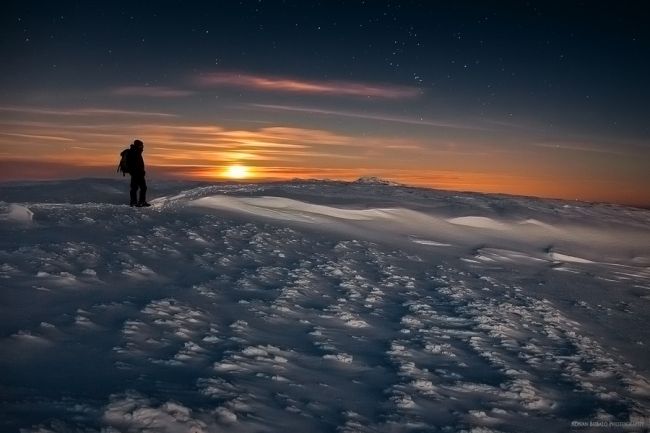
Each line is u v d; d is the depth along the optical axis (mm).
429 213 18859
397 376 5273
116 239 9711
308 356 5516
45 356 4434
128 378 4164
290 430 3760
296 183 23422
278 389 4484
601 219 21812
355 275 10023
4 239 8578
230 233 12320
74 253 8031
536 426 4598
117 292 6633
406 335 6809
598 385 5855
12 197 15422
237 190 19344
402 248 14281
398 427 4141
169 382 4203
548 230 19109
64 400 3572
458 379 5434
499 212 20391
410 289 9602
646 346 8227
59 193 16969
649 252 18500
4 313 5336
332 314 7266
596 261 16641
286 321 6672
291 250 11609
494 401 5008
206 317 6215
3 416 3229
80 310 5660
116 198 16625
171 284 7504
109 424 3299
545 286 11984
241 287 7938
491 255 15000
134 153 14430
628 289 13148
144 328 5422
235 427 3604
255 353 5238
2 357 4293
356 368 5398
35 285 6336
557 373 6102
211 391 4090
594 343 7742
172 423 3436
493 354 6422
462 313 8227
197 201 16125
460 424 4348
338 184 23922
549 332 7875
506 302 9375
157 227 11594
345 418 4141
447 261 13344
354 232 15523
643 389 5957
